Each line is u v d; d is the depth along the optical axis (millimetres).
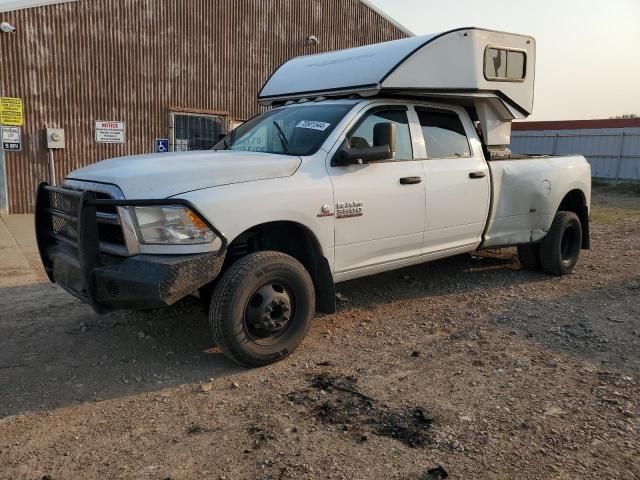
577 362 4199
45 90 13227
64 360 4305
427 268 7203
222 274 4180
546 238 6789
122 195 3787
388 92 5109
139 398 3697
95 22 13680
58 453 3047
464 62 5605
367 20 18359
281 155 4586
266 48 16516
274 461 2926
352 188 4625
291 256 4504
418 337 4785
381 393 3705
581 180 7137
